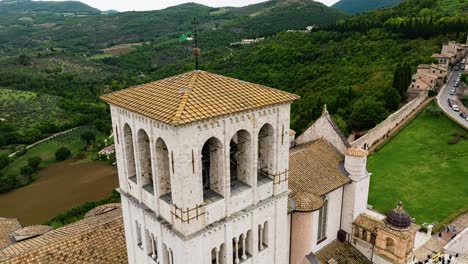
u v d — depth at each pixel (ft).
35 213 296.71
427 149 329.93
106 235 134.51
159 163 86.53
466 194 255.91
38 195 338.95
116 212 158.10
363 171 147.23
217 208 85.81
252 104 84.99
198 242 83.92
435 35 598.34
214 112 77.92
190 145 76.33
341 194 147.74
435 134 356.18
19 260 118.32
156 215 90.48
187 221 80.69
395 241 138.00
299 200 125.29
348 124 370.32
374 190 265.95
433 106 395.96
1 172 402.72
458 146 328.90
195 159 78.13
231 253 92.17
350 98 411.34
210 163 88.48
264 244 102.89
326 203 140.36
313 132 169.89
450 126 364.38
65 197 330.34
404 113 386.52
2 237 164.25
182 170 76.74
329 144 162.20
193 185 79.41
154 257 98.07
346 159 147.95
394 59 526.98
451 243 196.95
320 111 370.32
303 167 143.13
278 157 95.96
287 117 94.73
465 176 281.33
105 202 261.65
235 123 83.51
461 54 585.63
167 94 87.25
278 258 107.24
